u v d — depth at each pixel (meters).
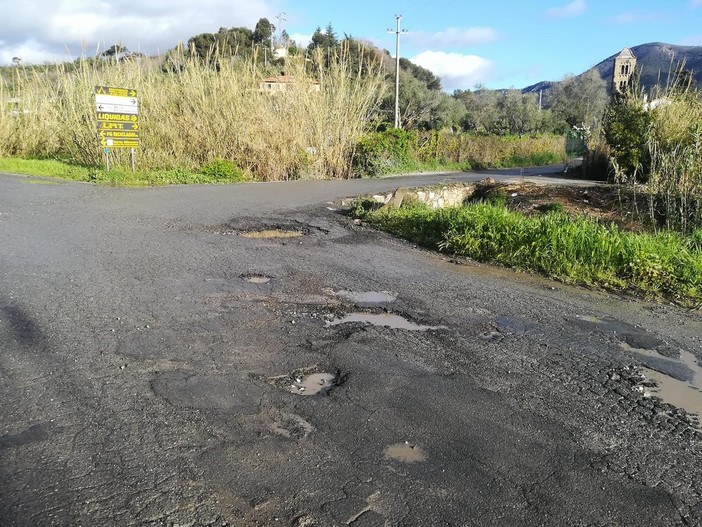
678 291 6.09
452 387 3.52
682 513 2.42
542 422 3.14
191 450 2.66
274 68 20.66
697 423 3.25
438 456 2.73
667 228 8.38
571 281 6.44
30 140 20.44
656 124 12.93
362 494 2.40
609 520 2.34
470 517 2.30
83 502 2.26
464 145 30.22
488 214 8.38
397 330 4.53
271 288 5.48
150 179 14.55
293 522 2.21
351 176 19.59
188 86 17.17
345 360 3.84
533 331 4.70
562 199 11.82
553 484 2.56
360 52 20.17
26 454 2.56
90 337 3.96
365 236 8.63
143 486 2.38
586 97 52.75
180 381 3.37
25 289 4.95
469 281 6.27
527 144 34.41
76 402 3.05
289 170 17.75
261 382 3.43
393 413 3.13
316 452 2.70
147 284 5.34
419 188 13.33
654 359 4.21
